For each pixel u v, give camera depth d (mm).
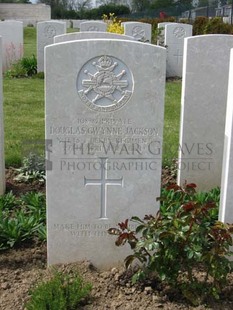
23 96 4723
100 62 1603
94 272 1728
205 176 2502
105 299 1575
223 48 2311
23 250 1885
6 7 19750
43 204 2221
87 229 1748
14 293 1610
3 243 1901
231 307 1552
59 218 1729
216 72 2344
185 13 20156
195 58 2318
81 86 1615
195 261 1559
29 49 9172
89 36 2811
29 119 3812
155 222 1508
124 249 1766
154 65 1612
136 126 1664
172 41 5871
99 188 1712
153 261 1527
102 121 1651
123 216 1745
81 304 1549
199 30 8109
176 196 2146
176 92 5023
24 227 1958
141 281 1643
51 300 1492
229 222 1753
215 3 20875
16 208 2244
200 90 2365
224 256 1626
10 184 2521
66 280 1609
